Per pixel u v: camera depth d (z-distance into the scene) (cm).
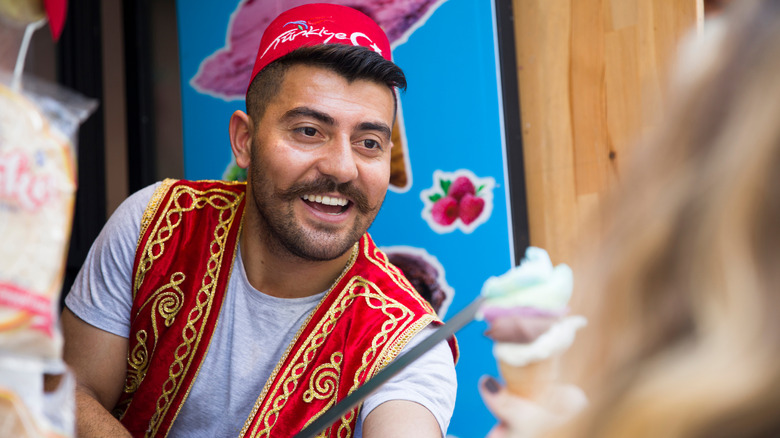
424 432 109
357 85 120
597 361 34
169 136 232
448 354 122
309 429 92
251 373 125
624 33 171
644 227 33
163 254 129
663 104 35
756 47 32
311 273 125
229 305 128
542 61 180
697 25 160
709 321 30
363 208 123
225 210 133
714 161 31
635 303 33
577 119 176
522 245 178
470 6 182
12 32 59
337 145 119
